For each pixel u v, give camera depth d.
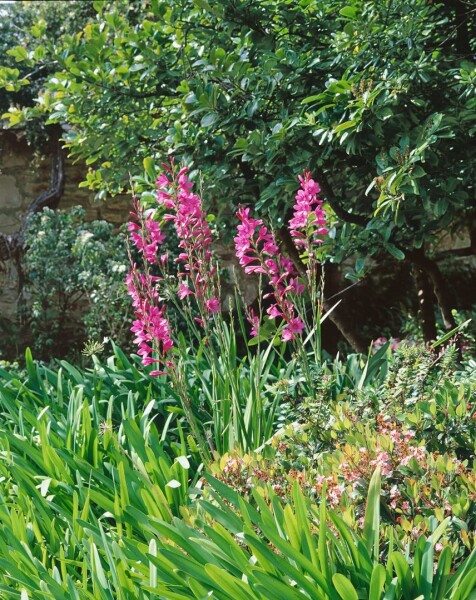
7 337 10.70
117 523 2.57
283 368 4.55
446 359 3.21
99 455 3.20
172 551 2.05
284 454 2.78
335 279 10.05
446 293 6.00
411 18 4.31
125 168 5.88
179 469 2.93
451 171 4.36
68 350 10.61
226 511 2.24
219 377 3.50
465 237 9.46
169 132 4.98
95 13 10.54
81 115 5.56
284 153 4.47
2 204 11.10
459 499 2.16
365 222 5.05
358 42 4.38
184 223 3.23
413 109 4.35
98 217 11.19
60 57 5.30
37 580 2.26
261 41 4.66
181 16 5.00
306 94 4.64
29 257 10.09
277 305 3.57
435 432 2.60
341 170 5.05
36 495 2.76
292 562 2.02
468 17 4.91
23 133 10.76
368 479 2.32
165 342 3.14
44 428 3.11
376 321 10.10
